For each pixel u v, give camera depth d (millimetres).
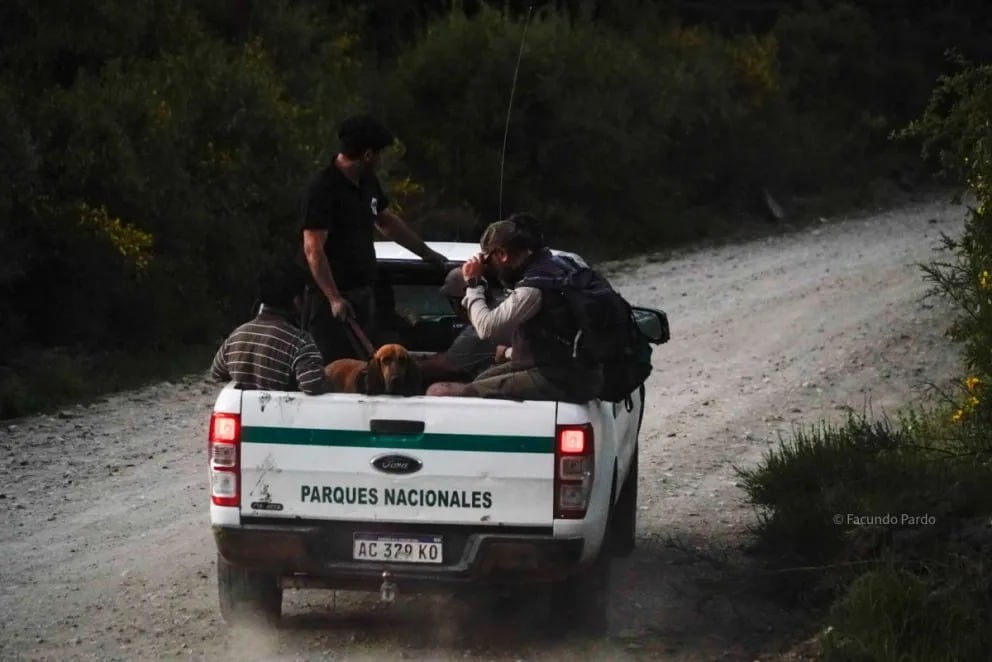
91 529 33438
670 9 144875
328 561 23531
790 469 34781
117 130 62375
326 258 29109
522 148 99875
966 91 37750
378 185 30438
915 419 41781
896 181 140375
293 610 27250
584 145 100250
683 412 48812
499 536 23094
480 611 27234
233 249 67750
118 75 67000
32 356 56625
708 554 30828
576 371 24078
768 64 131000
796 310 72312
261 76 73750
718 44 130000
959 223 113438
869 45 150125
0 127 57156
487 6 104188
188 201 65875
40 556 31062
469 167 97750
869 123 143500
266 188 71188
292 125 73688
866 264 90125
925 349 60469
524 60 98438
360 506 23391
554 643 25203
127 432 45344
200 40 77812
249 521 23609
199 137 69688
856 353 60031
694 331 66438
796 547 29625
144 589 28500
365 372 24953
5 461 40781
